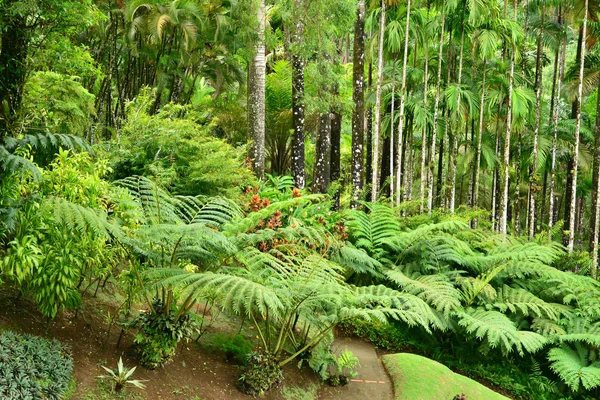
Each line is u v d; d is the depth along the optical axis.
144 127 7.83
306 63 12.05
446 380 6.16
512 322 7.21
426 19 13.98
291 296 4.61
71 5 5.75
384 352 7.16
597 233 11.48
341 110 13.36
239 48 12.48
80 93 8.34
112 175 7.35
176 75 12.27
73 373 3.67
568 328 7.61
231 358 5.14
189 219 5.52
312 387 5.38
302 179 11.59
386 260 8.22
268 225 6.54
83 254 4.11
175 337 4.23
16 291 4.29
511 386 7.11
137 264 4.63
